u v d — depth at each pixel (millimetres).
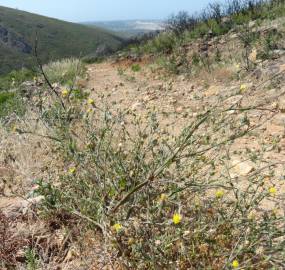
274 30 9102
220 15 12852
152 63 11945
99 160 2717
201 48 10602
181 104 6410
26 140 4223
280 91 5363
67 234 2658
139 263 2217
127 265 2219
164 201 2252
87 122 3107
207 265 2244
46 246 2699
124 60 14680
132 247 2219
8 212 3043
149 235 2336
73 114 3295
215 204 2539
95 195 2627
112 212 2383
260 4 12320
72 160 3045
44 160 3873
